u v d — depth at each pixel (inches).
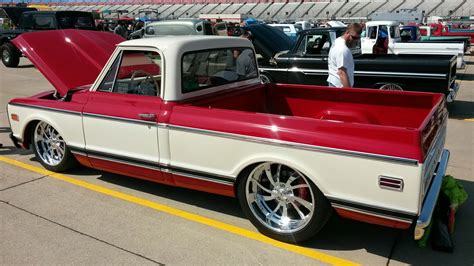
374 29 551.5
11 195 177.3
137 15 2347.4
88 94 176.7
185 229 149.1
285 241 139.7
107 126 168.6
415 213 113.6
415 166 111.4
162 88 154.9
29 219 156.3
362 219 123.5
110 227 150.6
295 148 127.9
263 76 377.1
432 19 1369.3
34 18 623.8
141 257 131.9
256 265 127.7
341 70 216.4
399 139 114.3
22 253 134.1
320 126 125.6
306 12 2151.8
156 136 155.4
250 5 2317.9
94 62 208.2
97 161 177.9
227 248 137.0
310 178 127.2
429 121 124.6
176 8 2459.4
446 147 242.7
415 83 313.3
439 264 128.3
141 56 161.9
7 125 298.5
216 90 173.3
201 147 145.8
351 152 119.3
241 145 137.4
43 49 199.0
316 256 132.6
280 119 131.9
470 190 179.2
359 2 2084.2
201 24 536.7
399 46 529.0
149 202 170.9
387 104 176.7
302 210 139.7
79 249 136.3
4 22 823.7
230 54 181.3
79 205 168.1
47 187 185.8
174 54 152.0
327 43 346.3
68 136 184.4
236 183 144.6
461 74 544.4
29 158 224.4
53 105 187.0
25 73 579.2
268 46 401.4
